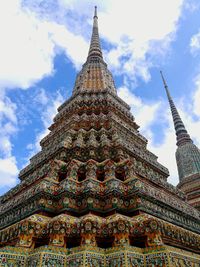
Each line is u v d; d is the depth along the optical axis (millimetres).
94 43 45031
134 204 14109
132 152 20344
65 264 10172
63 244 11609
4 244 13125
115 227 11969
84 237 11664
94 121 24016
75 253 10195
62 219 12367
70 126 23797
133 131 26344
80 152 19141
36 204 14359
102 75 34406
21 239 11555
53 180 15711
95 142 19844
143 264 9945
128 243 11422
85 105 27203
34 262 9812
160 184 20109
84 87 31703
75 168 16531
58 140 22625
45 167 18844
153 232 11414
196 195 32906
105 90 29391
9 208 16844
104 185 15289
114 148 19609
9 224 15922
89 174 16125
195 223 18625
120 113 27922
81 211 14078
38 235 12039
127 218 12688
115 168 16766
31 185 19094
